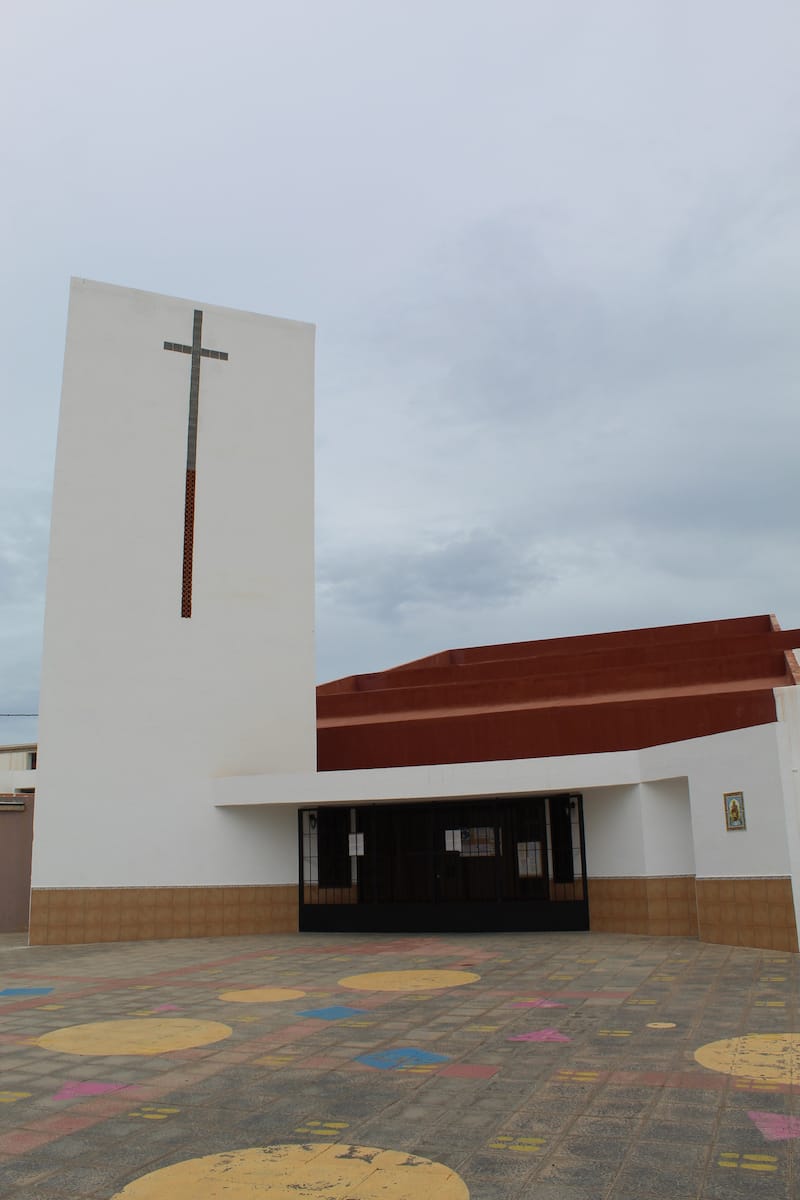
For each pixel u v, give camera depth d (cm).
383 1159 624
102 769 2114
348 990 1302
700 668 2344
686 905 1817
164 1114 738
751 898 1556
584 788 1919
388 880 2103
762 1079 775
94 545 2195
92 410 2250
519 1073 824
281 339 2483
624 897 1900
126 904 2075
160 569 2238
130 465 2256
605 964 1453
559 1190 563
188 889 2109
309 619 2367
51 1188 588
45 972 1609
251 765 2228
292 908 2142
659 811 1877
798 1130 651
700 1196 548
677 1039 929
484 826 2053
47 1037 1038
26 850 2470
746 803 1577
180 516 2278
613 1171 590
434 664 3372
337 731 2394
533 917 1966
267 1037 1007
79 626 2153
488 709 2469
